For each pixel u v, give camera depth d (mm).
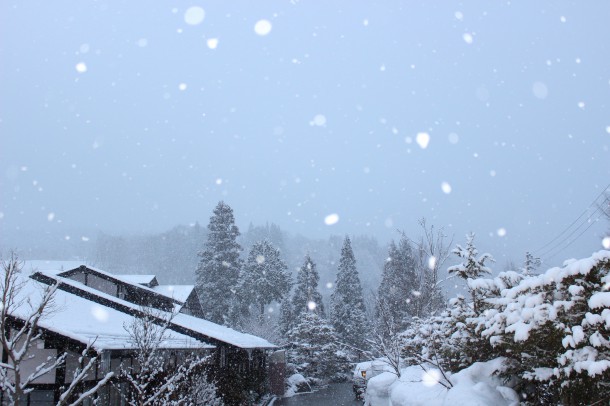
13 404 8234
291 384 37562
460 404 7988
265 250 65312
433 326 13133
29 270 22609
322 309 62000
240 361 27656
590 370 6559
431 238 22812
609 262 7078
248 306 61125
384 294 39469
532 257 25922
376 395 16266
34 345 12039
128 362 16516
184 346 16375
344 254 60781
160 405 12680
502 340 8422
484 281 10289
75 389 12000
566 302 7227
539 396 8727
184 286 35938
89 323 14414
